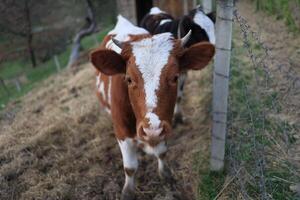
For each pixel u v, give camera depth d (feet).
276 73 7.09
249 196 4.80
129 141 4.99
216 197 5.09
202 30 6.39
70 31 27.14
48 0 23.71
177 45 4.05
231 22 4.58
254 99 6.51
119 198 5.67
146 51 3.92
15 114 10.02
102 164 6.45
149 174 6.00
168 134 3.90
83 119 8.07
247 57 7.98
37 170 6.61
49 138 7.56
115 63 4.19
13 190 6.25
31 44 25.52
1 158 7.27
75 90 10.41
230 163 5.42
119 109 4.72
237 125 6.09
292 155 5.24
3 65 29.12
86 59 17.92
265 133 5.71
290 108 6.14
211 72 8.40
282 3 9.28
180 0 12.38
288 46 8.08
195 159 5.90
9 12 22.52
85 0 22.09
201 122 6.86
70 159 6.76
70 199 5.84
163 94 3.80
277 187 4.83
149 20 7.92
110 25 26.86
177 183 5.69
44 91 11.54
